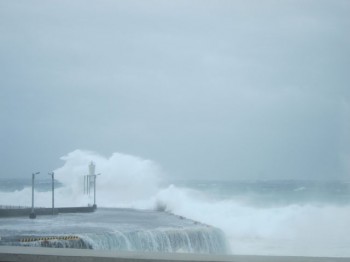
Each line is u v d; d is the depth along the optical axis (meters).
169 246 26.98
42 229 26.31
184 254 4.11
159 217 36.34
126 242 24.95
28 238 22.53
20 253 4.12
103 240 23.80
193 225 30.92
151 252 4.22
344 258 3.99
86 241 23.09
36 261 4.07
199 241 29.22
